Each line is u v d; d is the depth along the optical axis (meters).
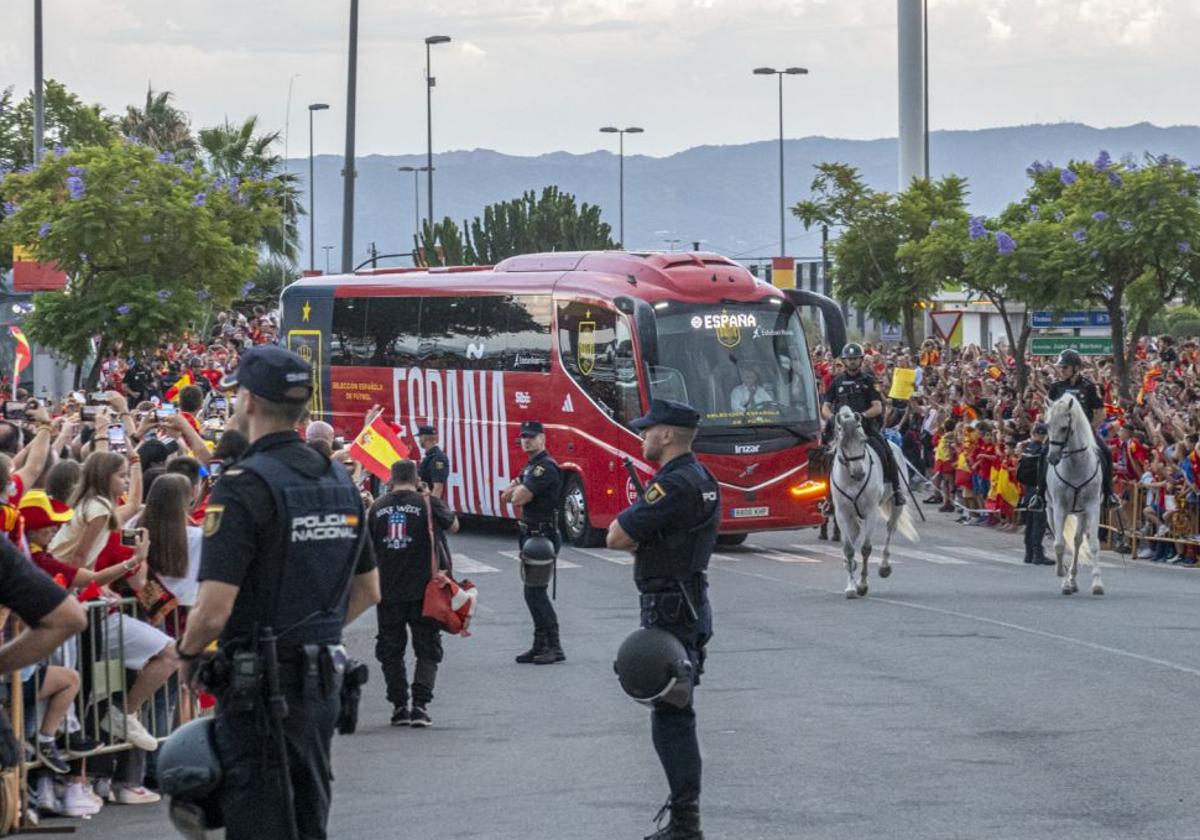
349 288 33.53
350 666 7.04
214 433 18.70
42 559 10.11
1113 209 31.22
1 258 40.31
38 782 10.40
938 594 21.86
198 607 6.54
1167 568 25.88
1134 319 38.09
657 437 9.59
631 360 27.11
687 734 9.33
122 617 10.84
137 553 10.78
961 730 12.59
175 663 10.99
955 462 34.56
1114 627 18.19
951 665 15.74
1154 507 26.97
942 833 9.51
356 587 7.11
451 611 13.18
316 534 6.73
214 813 6.77
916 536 23.03
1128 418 28.16
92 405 16.47
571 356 28.45
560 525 28.89
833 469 21.62
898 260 40.53
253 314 66.62
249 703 6.56
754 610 20.30
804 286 73.94
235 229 37.09
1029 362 42.53
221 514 6.61
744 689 14.66
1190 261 31.42
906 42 51.62
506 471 29.91
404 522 13.35
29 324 33.09
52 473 10.84
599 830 9.73
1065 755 11.62
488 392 30.20
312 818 6.77
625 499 27.42
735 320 27.69
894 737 12.37
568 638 18.33
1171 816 9.87
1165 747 11.86
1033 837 9.41
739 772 11.25
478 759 12.00
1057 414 21.53
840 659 16.30
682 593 9.45
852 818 9.90
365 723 13.58
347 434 33.50
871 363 42.09
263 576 6.66
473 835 9.68
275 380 6.79
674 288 27.47
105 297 32.56
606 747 12.31
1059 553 21.83
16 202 34.41
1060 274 32.19
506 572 25.25
